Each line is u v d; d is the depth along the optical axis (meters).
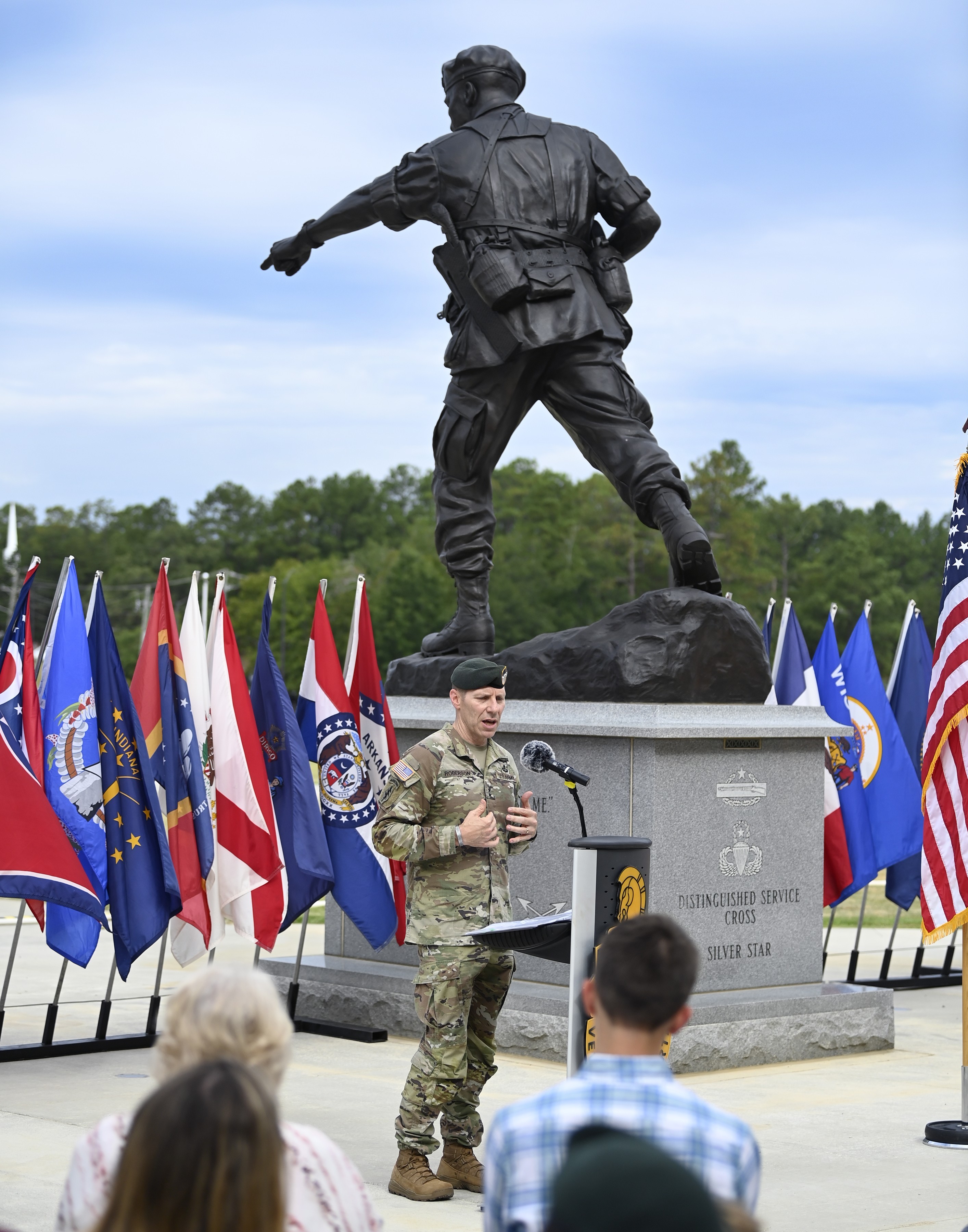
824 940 10.97
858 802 11.32
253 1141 2.30
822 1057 9.10
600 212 10.34
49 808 8.20
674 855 8.84
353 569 111.81
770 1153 6.83
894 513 115.94
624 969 3.05
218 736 9.35
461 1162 6.37
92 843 8.63
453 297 10.41
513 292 9.82
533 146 10.09
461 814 6.33
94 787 8.69
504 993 6.46
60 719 8.68
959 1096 8.06
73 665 8.75
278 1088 3.03
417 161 9.98
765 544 104.69
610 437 10.02
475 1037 6.48
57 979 12.09
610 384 10.05
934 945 14.00
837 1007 9.18
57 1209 5.72
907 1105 7.83
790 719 9.48
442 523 10.51
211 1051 2.93
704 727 8.86
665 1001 3.03
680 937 3.12
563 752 9.23
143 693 9.12
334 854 9.70
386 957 10.20
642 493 9.82
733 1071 8.66
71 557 8.85
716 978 9.02
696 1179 1.93
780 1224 5.75
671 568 9.82
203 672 9.55
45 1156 6.54
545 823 9.28
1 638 9.20
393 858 6.27
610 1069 3.01
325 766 9.73
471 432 10.28
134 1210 2.27
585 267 10.17
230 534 138.12
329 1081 8.30
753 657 9.47
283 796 9.66
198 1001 2.99
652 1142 2.26
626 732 8.79
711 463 98.69
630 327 10.30
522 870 9.37
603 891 5.41
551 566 100.56
